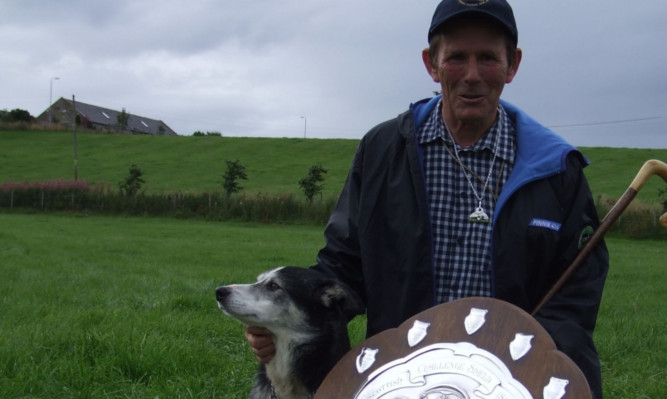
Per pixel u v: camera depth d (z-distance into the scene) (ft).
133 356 19.80
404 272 10.66
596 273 10.19
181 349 20.99
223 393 18.28
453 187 10.71
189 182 180.55
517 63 10.93
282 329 13.62
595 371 9.80
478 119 10.40
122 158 221.25
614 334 26.94
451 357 8.10
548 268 10.25
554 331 9.50
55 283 36.55
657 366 22.89
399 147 11.10
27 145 240.12
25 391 17.83
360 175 11.64
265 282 13.99
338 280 12.01
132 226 102.78
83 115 350.23
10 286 34.76
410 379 8.12
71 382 18.43
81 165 207.92
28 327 23.65
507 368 7.79
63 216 129.39
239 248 66.39
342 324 13.83
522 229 10.02
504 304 8.34
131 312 27.71
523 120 10.97
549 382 7.54
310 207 124.57
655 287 44.70
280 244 73.61
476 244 10.47
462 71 10.15
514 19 10.29
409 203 10.71
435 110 11.18
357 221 11.41
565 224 10.18
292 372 13.62
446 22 10.01
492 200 10.55
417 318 8.75
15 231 81.92
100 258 52.70
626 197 10.05
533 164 10.21
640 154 202.18
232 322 26.30
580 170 10.47
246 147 237.25
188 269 46.16
